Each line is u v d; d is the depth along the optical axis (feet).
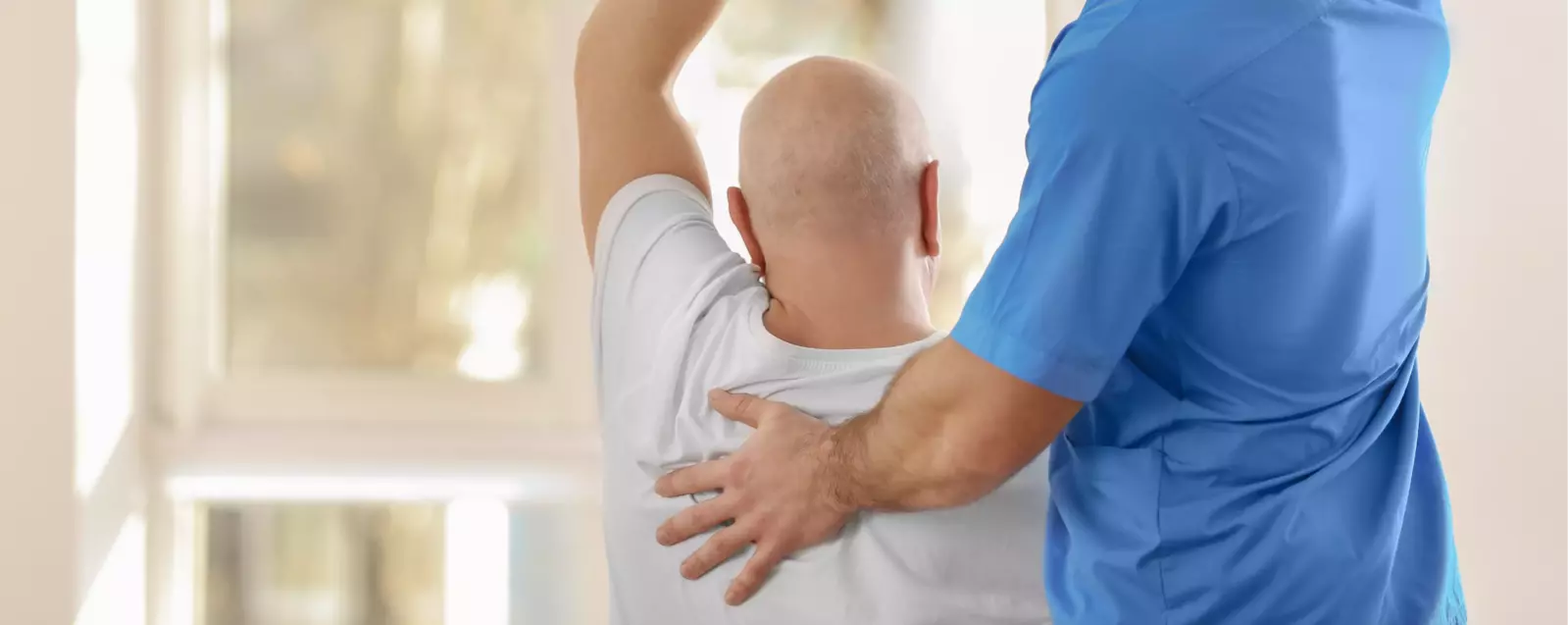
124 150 6.03
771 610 3.33
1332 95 2.52
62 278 5.69
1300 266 2.57
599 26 4.15
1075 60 2.57
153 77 6.22
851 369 3.43
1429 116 2.78
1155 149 2.44
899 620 3.26
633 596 3.61
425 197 6.58
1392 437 2.96
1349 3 2.56
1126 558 2.84
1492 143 5.10
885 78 3.63
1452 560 3.13
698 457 3.50
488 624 6.53
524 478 6.36
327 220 6.55
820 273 3.53
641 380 3.62
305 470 6.31
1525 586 5.12
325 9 6.52
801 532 3.26
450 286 6.59
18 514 5.65
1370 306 2.72
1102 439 2.94
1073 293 2.52
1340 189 2.55
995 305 2.60
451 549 6.54
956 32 6.64
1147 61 2.47
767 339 3.45
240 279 6.53
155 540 6.24
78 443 5.70
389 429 6.38
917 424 2.84
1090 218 2.49
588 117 4.10
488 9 6.53
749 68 6.59
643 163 3.99
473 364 6.59
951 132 6.64
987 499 3.34
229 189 6.52
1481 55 5.09
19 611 5.65
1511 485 5.13
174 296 6.24
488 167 6.58
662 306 3.62
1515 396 5.12
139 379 6.14
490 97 6.56
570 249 6.41
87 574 5.75
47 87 5.69
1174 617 2.82
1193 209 2.48
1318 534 2.80
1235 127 2.44
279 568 6.50
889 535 3.29
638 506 3.58
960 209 6.65
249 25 6.49
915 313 3.60
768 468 3.29
